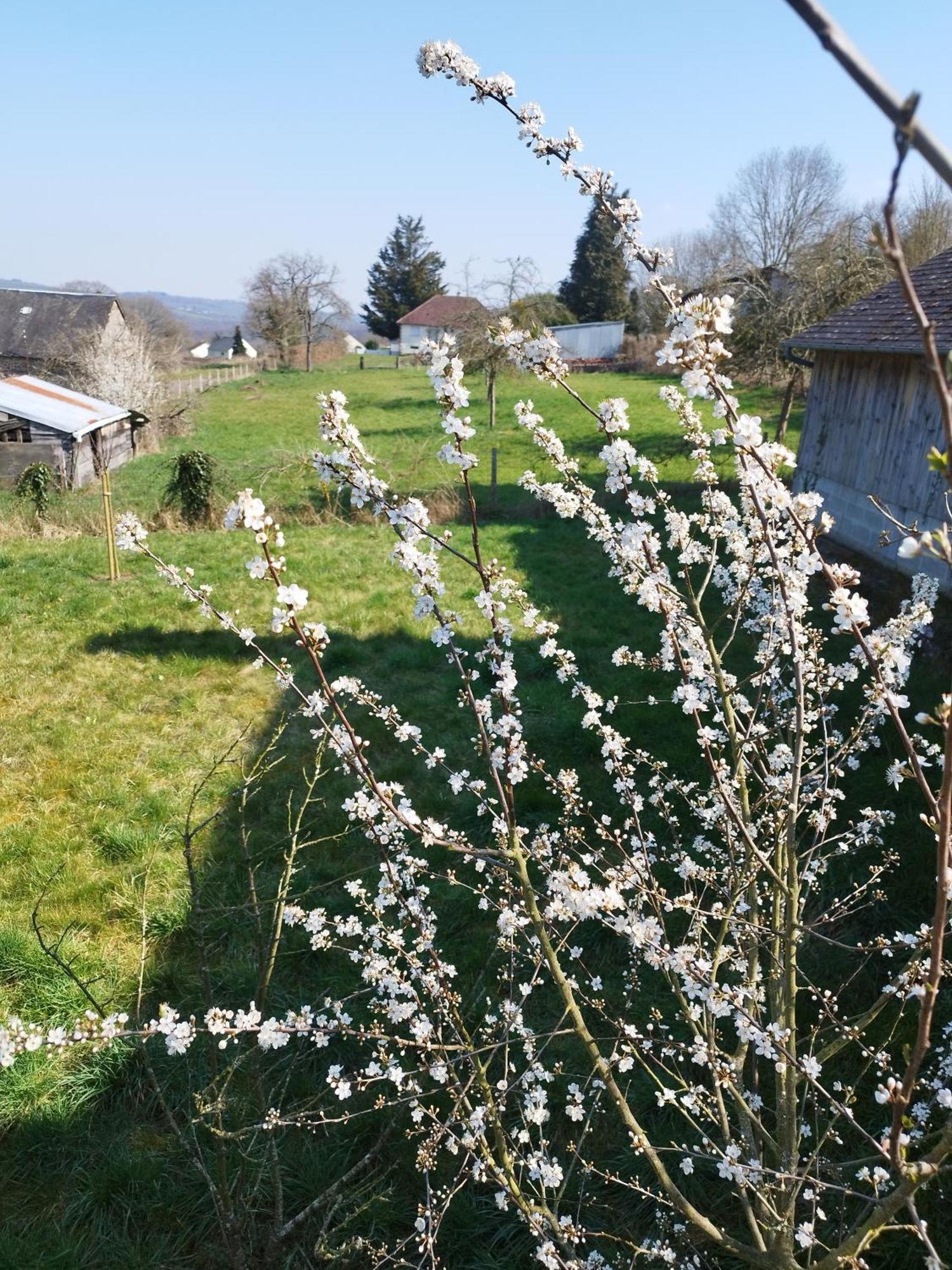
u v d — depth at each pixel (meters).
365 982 4.48
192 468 15.30
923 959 2.75
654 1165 2.46
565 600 11.17
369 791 3.00
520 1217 3.02
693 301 1.77
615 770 3.26
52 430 19.09
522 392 35.03
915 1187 1.63
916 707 6.84
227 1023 2.59
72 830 6.03
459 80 2.39
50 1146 3.73
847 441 11.39
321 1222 3.36
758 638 9.02
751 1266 3.04
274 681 8.70
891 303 10.90
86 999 4.44
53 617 10.34
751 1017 2.30
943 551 1.23
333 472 2.34
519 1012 3.38
